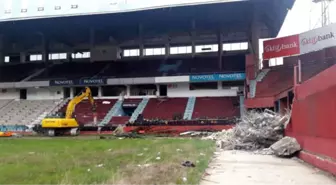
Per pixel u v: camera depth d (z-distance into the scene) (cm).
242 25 5250
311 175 977
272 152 1568
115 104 5003
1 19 4900
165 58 5603
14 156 1532
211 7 4541
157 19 5003
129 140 2931
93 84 5059
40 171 1066
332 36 3180
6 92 5566
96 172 995
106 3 4647
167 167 1056
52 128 3925
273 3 4362
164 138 3244
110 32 5609
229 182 869
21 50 6084
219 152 1725
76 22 5078
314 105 1192
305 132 1335
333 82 988
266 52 3844
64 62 5972
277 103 3020
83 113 4812
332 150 1005
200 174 955
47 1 4788
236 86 4912
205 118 4191
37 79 5353
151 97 5094
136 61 5647
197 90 5006
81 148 2033
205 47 5603
